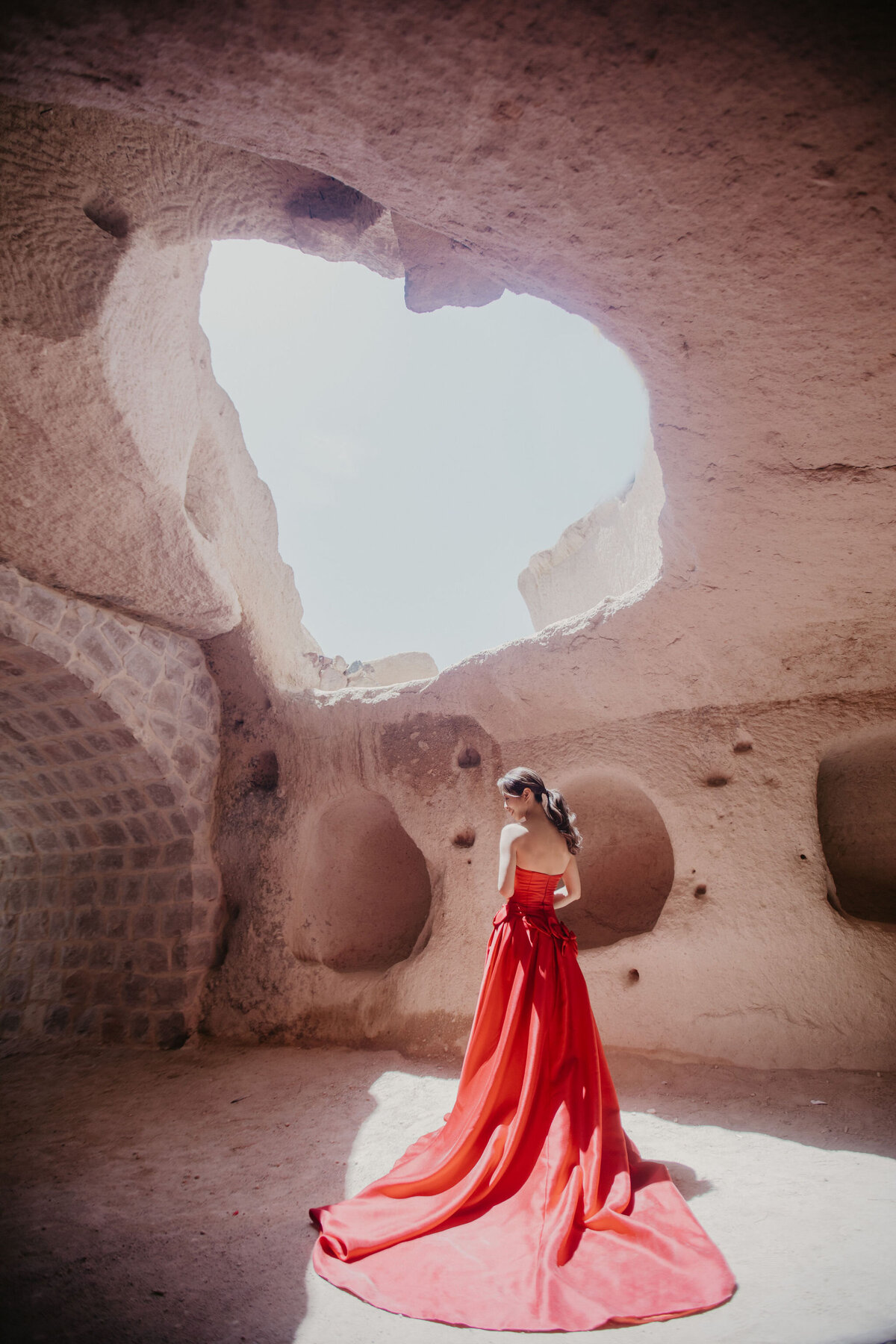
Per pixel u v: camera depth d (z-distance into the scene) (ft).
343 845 18.99
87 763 18.24
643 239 7.38
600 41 5.62
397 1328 6.17
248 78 6.10
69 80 6.09
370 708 17.79
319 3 5.40
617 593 23.12
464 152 6.73
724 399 9.27
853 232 6.99
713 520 11.44
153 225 10.96
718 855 13.71
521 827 9.83
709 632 13.69
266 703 19.26
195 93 6.31
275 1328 6.36
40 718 17.49
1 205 9.74
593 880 16.90
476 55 5.78
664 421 9.86
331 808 18.49
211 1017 17.42
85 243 10.52
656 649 14.28
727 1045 12.81
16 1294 7.15
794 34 5.50
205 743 19.08
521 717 16.11
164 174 10.36
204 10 5.42
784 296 7.74
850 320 7.91
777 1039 12.48
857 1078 11.57
